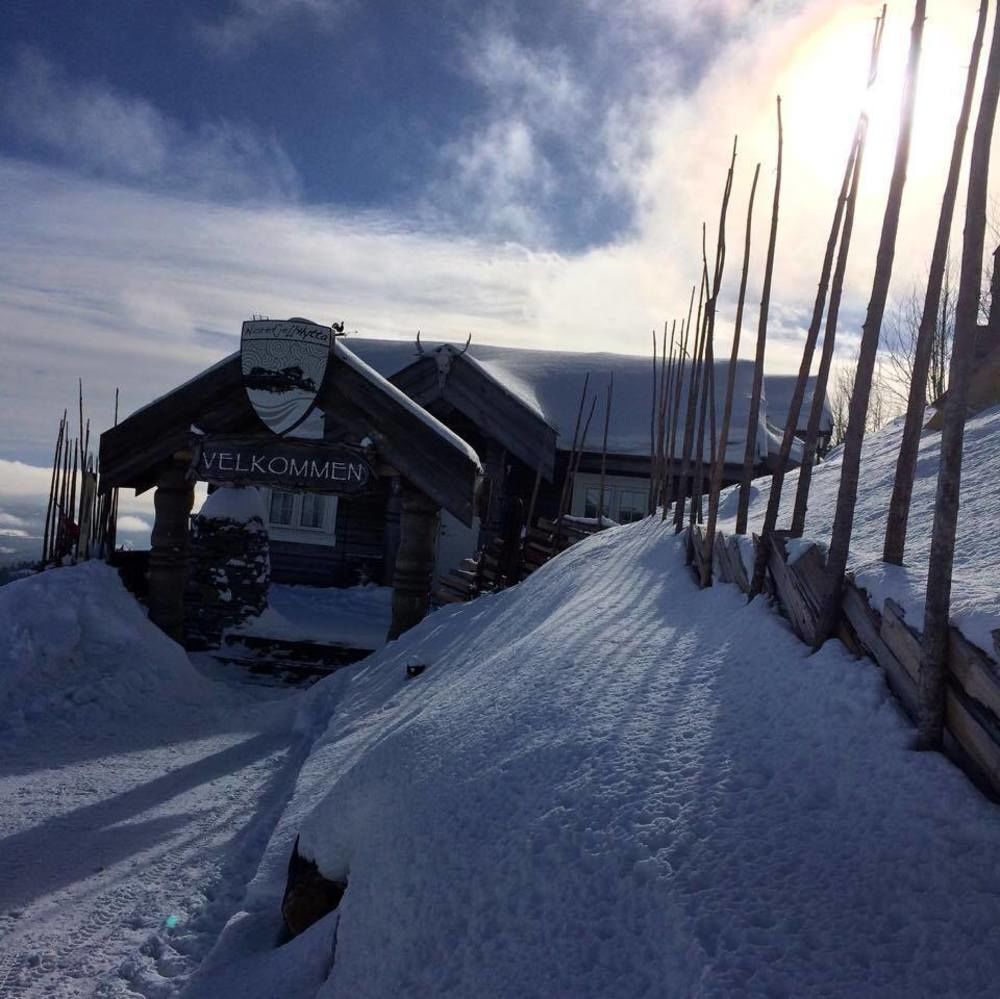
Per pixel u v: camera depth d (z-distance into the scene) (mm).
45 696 8727
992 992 1792
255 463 10039
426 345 19891
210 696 9648
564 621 5457
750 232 5676
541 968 2271
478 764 3369
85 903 4629
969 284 2625
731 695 3227
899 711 2715
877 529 5391
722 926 2100
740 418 17375
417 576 10195
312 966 3193
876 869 2180
